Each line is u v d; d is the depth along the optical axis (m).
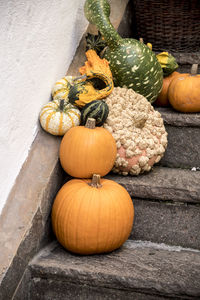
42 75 1.66
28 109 1.53
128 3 2.55
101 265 1.35
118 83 1.94
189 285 1.22
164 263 1.38
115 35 1.88
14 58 1.39
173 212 1.60
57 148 1.65
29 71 1.52
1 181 1.34
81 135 1.51
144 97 1.83
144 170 1.71
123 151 1.64
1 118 1.32
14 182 1.43
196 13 2.25
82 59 2.07
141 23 2.40
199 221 1.57
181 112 2.01
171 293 1.24
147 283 1.25
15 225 1.34
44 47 1.65
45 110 1.61
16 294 1.29
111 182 1.54
